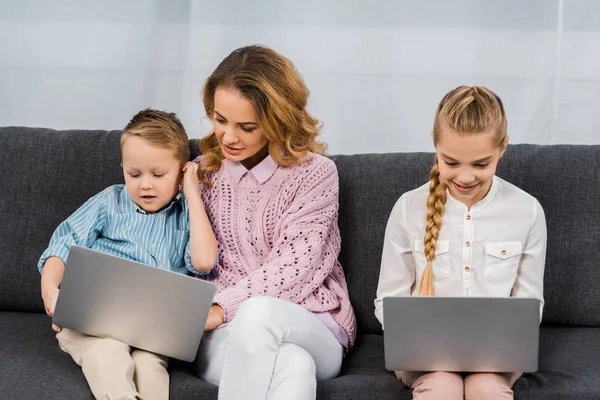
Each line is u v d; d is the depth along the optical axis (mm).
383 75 3119
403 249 2332
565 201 2506
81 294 2156
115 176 2604
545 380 2145
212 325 2217
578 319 2496
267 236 2424
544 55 3066
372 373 2250
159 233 2445
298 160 2438
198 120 3162
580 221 2494
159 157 2359
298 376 2033
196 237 2369
